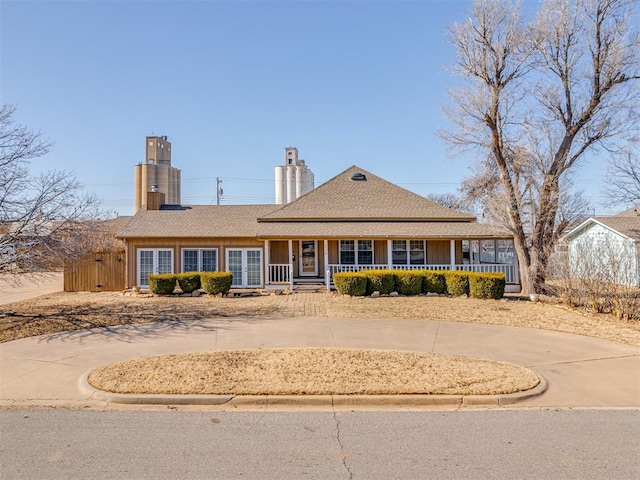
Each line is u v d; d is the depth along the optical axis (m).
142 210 25.53
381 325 12.41
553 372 8.12
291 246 20.83
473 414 6.23
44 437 5.40
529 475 4.45
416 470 4.55
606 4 18.42
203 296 19.05
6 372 8.07
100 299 18.30
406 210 23.23
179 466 4.64
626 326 12.38
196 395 6.68
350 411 6.34
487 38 18.94
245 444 5.20
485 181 22.22
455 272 18.34
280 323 12.68
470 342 10.39
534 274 19.23
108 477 4.40
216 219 24.03
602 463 4.71
